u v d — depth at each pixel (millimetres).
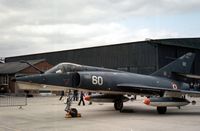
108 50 46156
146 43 41656
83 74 15055
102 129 10562
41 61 44469
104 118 14094
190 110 18562
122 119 13625
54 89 15016
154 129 10547
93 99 17969
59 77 14836
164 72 19484
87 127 11047
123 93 17109
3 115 15312
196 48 45719
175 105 16062
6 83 42438
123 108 19734
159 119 13617
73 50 51406
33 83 14273
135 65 42688
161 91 17438
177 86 19406
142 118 14117
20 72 41344
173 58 41156
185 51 45188
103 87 15797
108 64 45969
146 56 41594
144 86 16953
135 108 19875
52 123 12195
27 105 22328
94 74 15578
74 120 13250
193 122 12500
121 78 16844
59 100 29000
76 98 27250
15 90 40219
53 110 18078
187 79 20547
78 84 15047
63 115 15297
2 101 27422
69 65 15414
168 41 41938
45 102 25891
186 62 20359
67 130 10352
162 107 15938
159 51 41375
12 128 10812
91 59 48406
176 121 12859
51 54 55156
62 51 53125
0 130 10328
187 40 44531
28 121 12852
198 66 47281
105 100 18234
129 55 43500
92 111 17734
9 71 42281
